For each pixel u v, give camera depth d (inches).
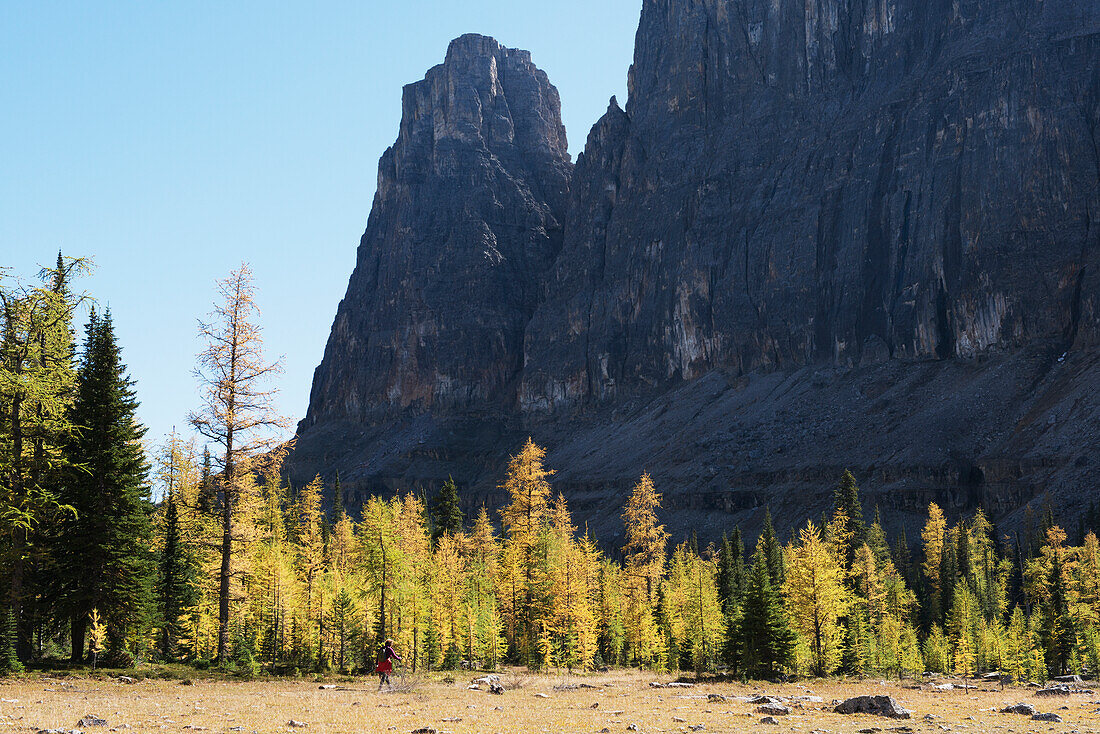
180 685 1592.0
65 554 1924.2
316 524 3745.1
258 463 1881.2
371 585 2716.5
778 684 2297.0
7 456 1664.6
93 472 1945.1
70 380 1758.1
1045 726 1162.6
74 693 1359.5
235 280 1863.9
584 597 3260.3
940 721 1213.7
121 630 1978.3
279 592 2524.6
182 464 2454.5
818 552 2977.4
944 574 5285.4
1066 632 4227.4
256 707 1214.9
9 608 1732.3
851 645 3358.8
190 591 2541.8
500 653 3110.2
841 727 1130.7
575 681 2170.3
